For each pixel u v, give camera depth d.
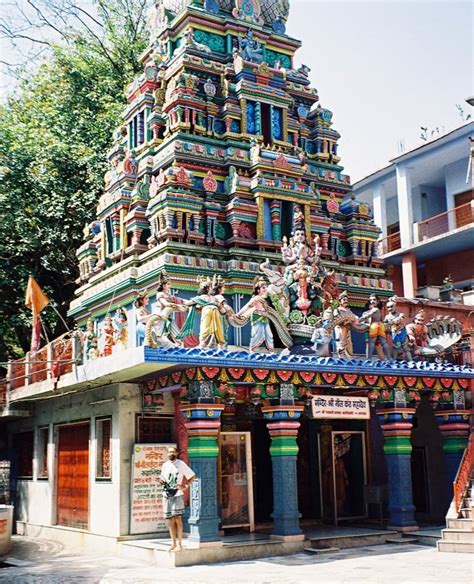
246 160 17.98
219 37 20.19
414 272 29.36
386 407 15.51
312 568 11.59
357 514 17.23
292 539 13.38
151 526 14.14
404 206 29.75
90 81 26.11
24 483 19.50
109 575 11.42
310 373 14.23
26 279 24.14
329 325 14.94
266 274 15.52
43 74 26.69
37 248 23.70
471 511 13.49
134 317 16.80
